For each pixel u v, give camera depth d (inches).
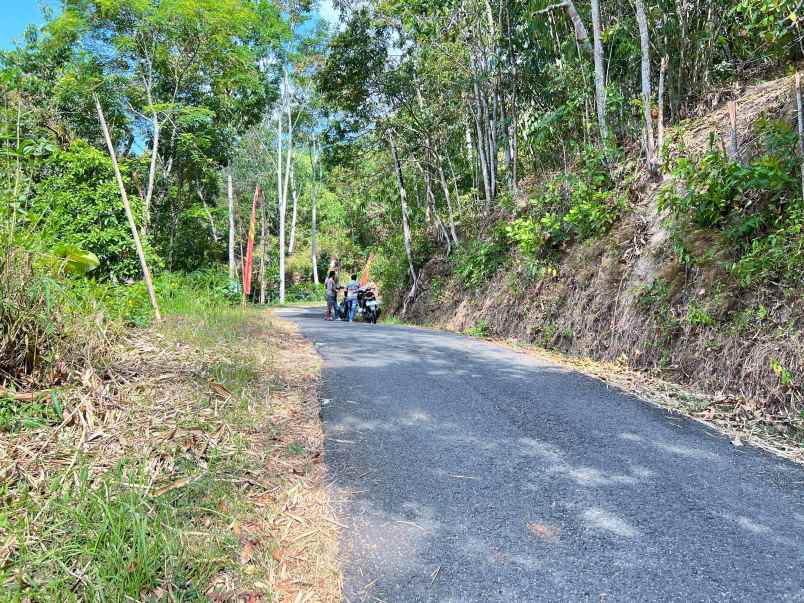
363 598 76.2
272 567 81.8
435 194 725.3
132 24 672.4
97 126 744.3
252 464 115.7
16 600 64.6
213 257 1222.9
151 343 196.1
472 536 93.0
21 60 717.3
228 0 661.3
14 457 100.7
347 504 103.8
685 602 75.6
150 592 71.2
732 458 129.9
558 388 193.8
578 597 76.7
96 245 363.9
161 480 99.7
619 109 362.6
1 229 133.7
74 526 81.1
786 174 199.8
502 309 377.4
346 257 1558.8
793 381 162.6
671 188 245.0
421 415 157.9
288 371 202.8
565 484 114.0
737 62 339.6
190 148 809.5
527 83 480.7
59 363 136.2
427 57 530.6
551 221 338.0
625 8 367.6
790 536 93.7
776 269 188.9
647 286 244.2
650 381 208.1
